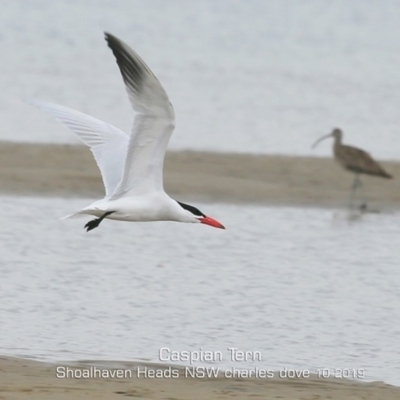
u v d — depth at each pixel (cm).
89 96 3284
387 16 6312
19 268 1505
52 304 1332
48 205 1964
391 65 4438
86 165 2305
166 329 1247
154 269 1538
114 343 1181
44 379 1005
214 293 1419
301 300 1403
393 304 1402
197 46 4703
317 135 2906
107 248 1659
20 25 5012
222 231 1830
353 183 2320
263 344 1205
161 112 972
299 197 2169
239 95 3453
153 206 1023
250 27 5497
